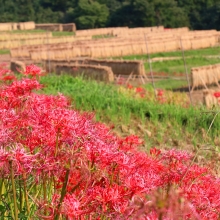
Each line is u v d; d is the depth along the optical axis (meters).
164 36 110.44
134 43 85.12
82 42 93.62
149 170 5.05
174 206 3.23
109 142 5.57
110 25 170.38
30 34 131.00
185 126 18.22
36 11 195.75
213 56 78.06
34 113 4.92
